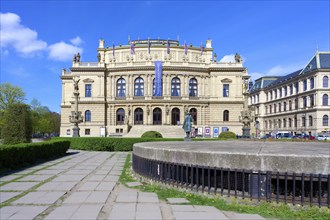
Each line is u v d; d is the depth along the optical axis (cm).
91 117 7706
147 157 1537
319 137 6875
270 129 12031
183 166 1264
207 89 7869
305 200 1012
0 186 1351
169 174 1331
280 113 11069
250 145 2183
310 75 8944
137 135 6850
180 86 7719
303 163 1020
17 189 1280
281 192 1066
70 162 2450
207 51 8281
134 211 948
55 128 13588
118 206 1011
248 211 974
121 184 1448
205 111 7756
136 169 1683
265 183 1062
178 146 1858
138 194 1204
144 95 7669
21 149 2130
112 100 7731
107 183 1459
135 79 7781
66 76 8819
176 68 7631
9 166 1961
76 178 1600
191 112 7719
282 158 1045
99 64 7825
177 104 7575
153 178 1439
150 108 7569
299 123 9625
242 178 1095
